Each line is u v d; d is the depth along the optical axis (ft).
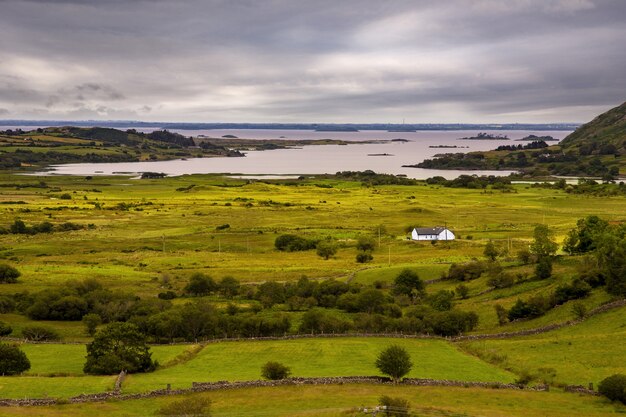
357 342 372.38
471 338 378.32
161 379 295.69
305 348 359.66
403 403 246.47
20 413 244.42
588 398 261.44
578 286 419.13
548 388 275.59
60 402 258.57
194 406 244.42
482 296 470.39
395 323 399.24
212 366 324.80
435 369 312.29
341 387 281.95
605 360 306.55
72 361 332.60
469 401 258.98
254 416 241.96
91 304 452.35
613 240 447.42
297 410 248.93
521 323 403.75
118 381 288.51
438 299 449.48
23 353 313.53
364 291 452.35
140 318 399.44
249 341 378.73
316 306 466.70
